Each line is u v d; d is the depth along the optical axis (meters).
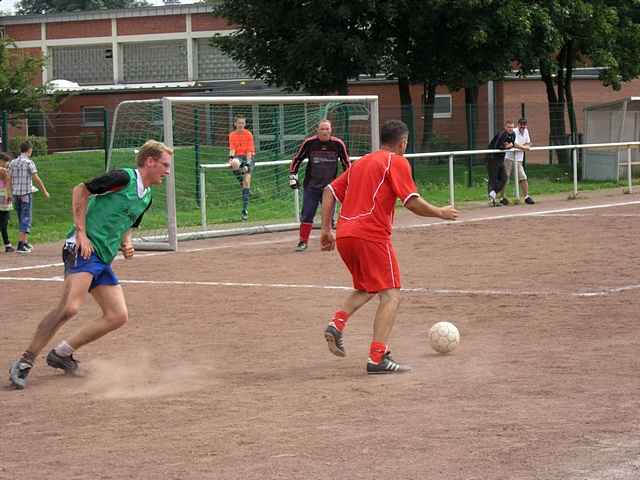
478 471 5.75
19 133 38.88
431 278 14.01
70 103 46.69
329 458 6.08
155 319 11.52
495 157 25.80
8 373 9.05
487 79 35.09
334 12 32.41
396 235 19.58
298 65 33.47
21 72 36.78
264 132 25.97
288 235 20.69
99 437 6.78
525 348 9.38
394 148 8.81
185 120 27.30
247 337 10.39
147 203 8.66
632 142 31.08
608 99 47.78
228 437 6.63
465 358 9.04
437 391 7.79
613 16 36.94
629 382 7.89
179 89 45.16
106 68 57.19
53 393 8.22
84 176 30.38
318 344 9.97
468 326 10.58
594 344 9.44
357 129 27.91
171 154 8.65
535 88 45.12
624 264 14.77
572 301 11.84
